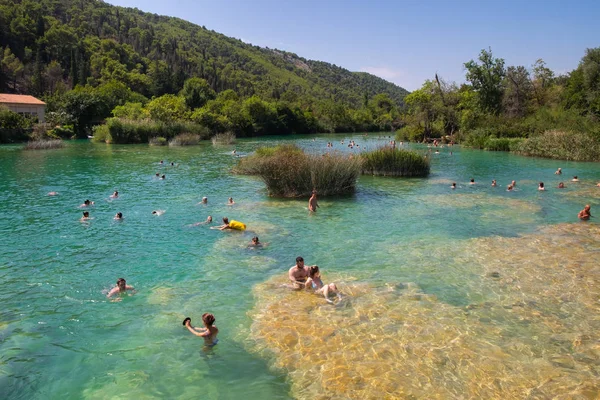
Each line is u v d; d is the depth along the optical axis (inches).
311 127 4451.3
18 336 333.7
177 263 502.3
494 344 315.9
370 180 1154.7
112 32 7431.1
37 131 2472.9
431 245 571.5
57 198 879.1
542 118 2182.6
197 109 3353.8
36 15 5339.6
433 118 2935.5
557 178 1204.5
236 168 1309.1
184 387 271.3
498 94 2591.0
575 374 278.7
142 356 307.4
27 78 4308.6
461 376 276.4
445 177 1226.0
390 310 372.8
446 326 343.3
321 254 535.8
